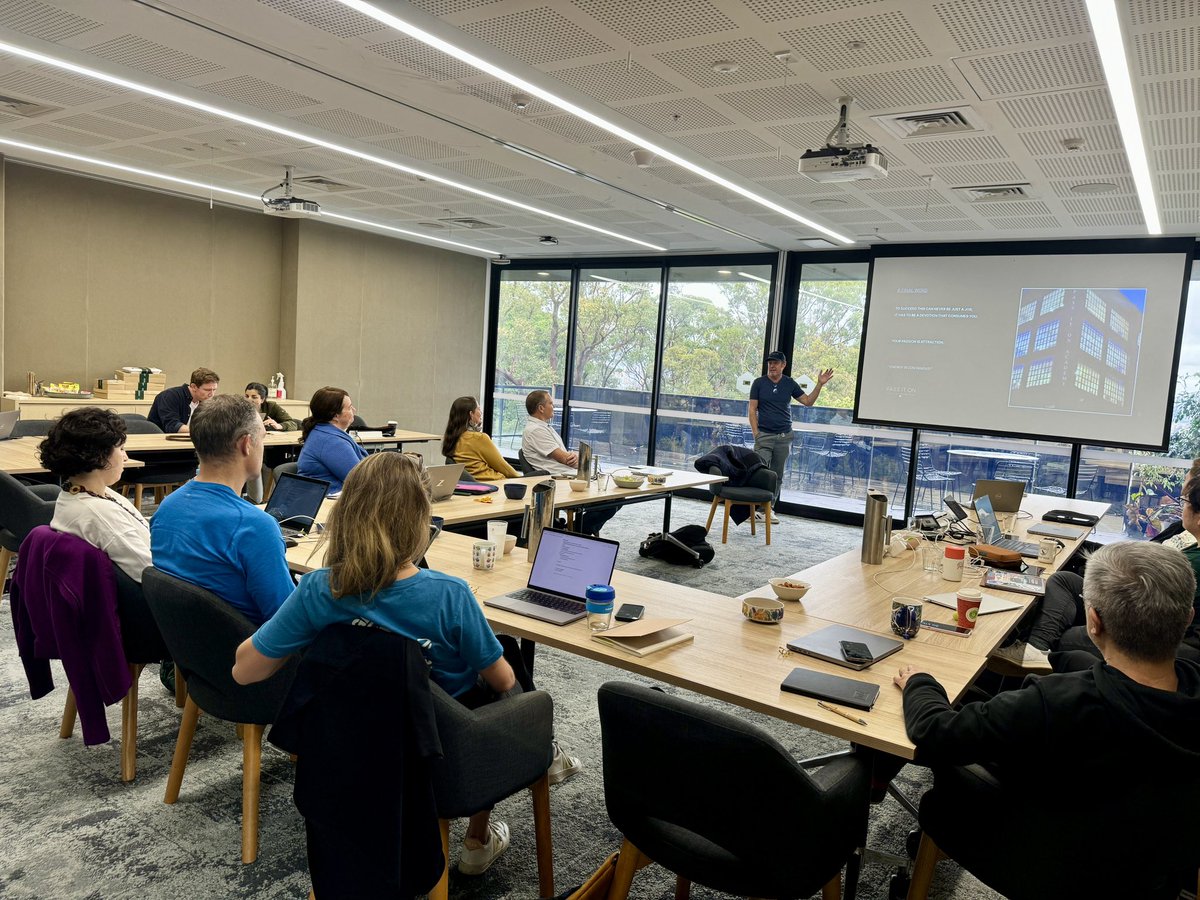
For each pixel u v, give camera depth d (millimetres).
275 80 4102
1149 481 6840
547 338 10383
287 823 2361
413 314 9859
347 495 1611
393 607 1638
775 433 7816
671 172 5488
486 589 2672
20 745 2762
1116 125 3986
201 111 4707
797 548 6781
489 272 10859
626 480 5344
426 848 1580
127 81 4207
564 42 3443
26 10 3408
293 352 8680
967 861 1707
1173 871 1499
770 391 7809
